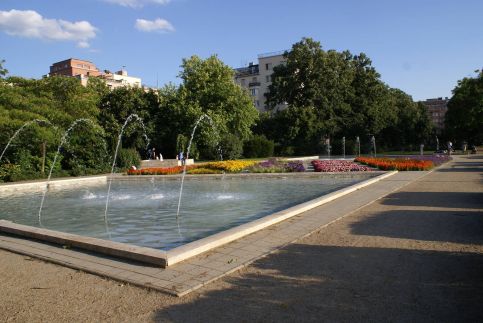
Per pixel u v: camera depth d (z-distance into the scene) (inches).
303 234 275.4
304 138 1991.9
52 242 276.7
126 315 157.6
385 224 303.0
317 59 2003.0
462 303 158.4
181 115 1571.1
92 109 1111.0
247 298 169.5
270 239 264.2
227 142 1498.5
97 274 208.2
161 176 834.2
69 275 209.8
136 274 202.8
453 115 1950.1
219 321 149.1
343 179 692.7
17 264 233.3
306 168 939.3
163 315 156.1
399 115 2456.9
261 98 3038.9
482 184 533.6
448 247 236.4
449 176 658.8
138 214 415.2
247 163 910.4
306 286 180.9
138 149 1641.2
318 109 2018.9
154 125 1619.1
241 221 359.3
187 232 322.0
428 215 333.4
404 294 168.7
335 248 240.8
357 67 2208.4
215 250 241.3
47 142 951.6
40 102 971.3
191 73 1640.0
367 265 207.3
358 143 1942.7
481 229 278.8
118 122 1587.1
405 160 908.0
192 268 208.8
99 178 864.9
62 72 3892.7
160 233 321.7
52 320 156.2
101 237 315.0
